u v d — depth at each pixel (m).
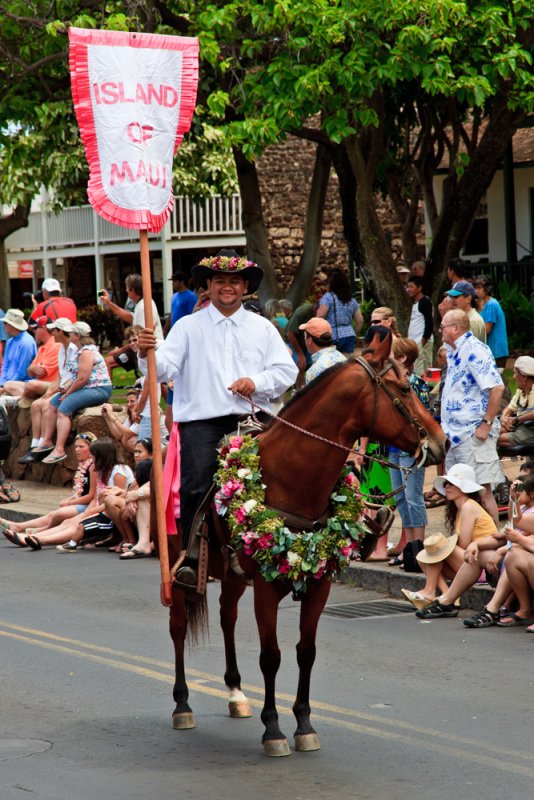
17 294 78.06
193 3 31.61
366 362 11.48
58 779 10.73
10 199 52.78
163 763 11.20
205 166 53.72
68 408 28.92
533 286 44.94
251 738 11.98
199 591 11.87
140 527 22.52
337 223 60.19
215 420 12.34
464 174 34.00
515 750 11.40
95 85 12.23
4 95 34.12
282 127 29.08
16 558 22.86
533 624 16.36
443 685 13.74
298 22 28.28
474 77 28.45
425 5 27.41
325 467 11.41
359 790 10.38
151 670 14.63
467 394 19.11
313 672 14.47
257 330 12.47
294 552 11.17
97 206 12.17
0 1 32.44
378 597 19.00
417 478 19.25
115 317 63.53
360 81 28.23
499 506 21.12
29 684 14.02
